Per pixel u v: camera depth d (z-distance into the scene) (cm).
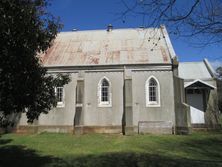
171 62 2900
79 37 3522
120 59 3006
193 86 3077
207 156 1845
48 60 3088
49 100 1438
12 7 1080
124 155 1794
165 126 2806
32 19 1183
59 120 2942
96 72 2972
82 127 2822
